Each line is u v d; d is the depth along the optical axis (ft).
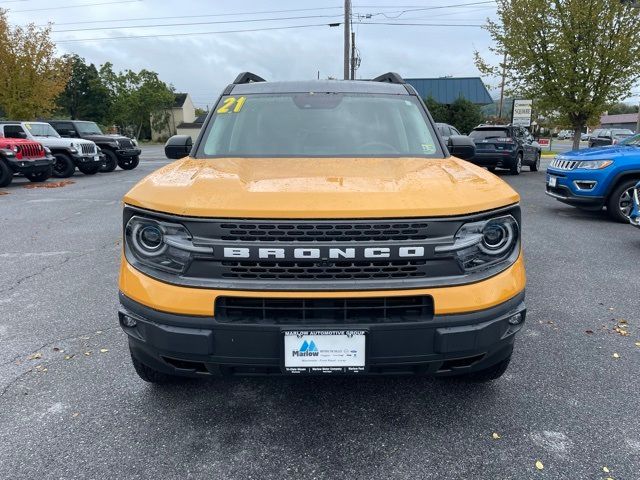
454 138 13.03
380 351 7.47
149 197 7.94
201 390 10.12
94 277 17.65
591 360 11.29
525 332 12.85
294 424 8.95
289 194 7.64
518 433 8.61
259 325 7.37
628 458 7.93
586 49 55.21
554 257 20.33
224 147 11.05
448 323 7.47
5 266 19.10
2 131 51.31
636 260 19.84
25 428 8.82
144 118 248.52
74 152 56.08
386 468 7.76
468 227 7.63
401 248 7.34
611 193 28.07
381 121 11.84
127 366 11.12
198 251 7.42
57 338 12.58
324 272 7.36
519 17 57.98
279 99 12.51
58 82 94.27
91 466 7.82
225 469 7.75
